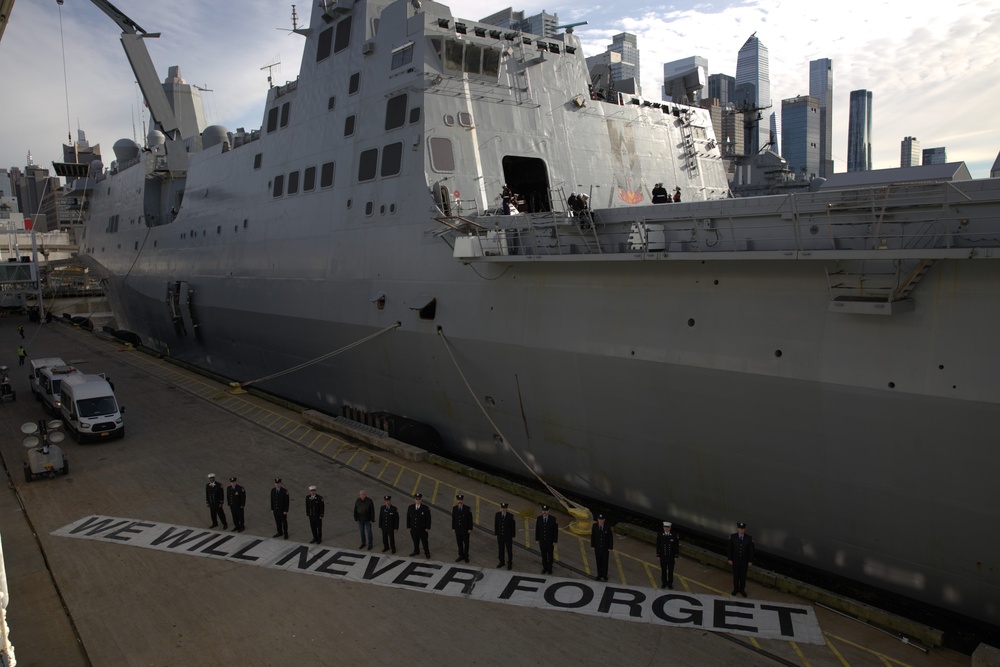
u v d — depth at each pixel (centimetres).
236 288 2403
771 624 948
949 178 1150
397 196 1669
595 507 1414
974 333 877
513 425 1509
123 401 2319
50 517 1372
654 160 2080
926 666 852
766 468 1109
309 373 2158
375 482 1520
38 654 920
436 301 1569
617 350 1242
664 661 877
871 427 973
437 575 1108
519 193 1930
